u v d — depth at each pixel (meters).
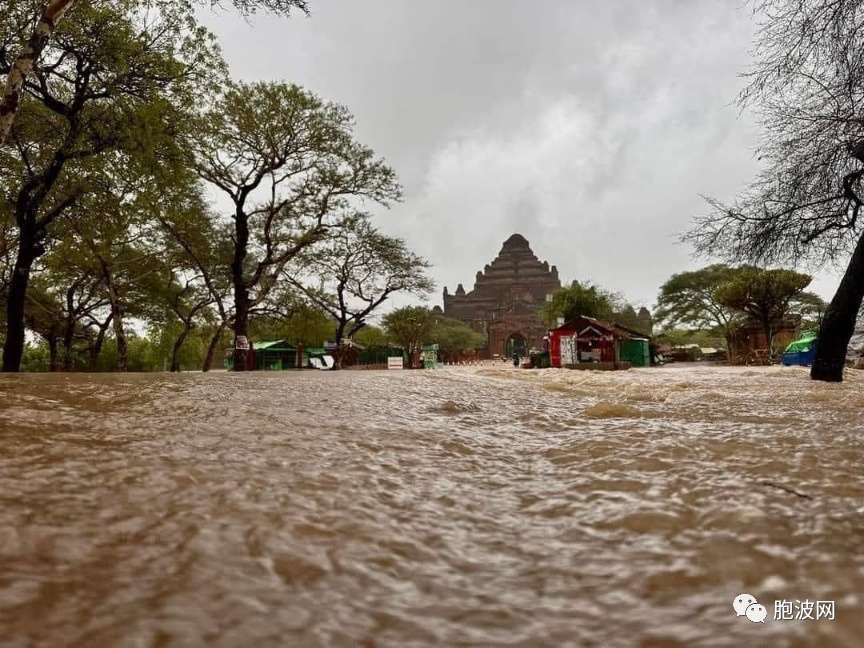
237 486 1.79
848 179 9.98
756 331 38.50
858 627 0.95
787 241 11.29
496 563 1.30
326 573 1.21
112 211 15.72
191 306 34.62
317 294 31.20
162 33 13.73
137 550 1.27
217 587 1.11
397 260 32.06
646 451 2.56
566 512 1.69
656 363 49.16
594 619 1.03
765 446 2.64
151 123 13.23
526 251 113.44
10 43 11.81
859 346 20.08
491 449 2.78
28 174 14.61
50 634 0.90
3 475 1.72
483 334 102.00
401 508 1.71
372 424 3.33
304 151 23.48
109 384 4.66
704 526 1.51
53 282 26.31
